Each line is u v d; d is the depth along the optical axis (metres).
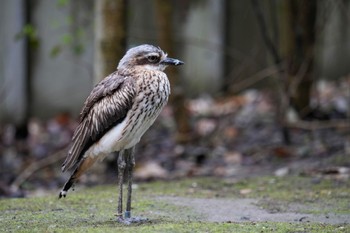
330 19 18.62
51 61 17.84
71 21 16.06
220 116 16.78
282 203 9.94
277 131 15.53
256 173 12.73
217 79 18.44
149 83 8.43
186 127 15.20
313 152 13.85
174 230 7.83
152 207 9.62
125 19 13.20
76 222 8.50
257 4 14.74
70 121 17.75
